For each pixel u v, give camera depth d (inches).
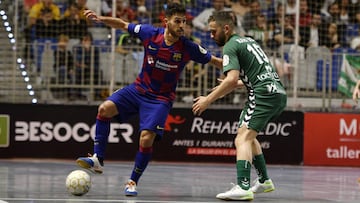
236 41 543.8
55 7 1090.7
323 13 1125.7
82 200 515.2
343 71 1010.7
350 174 858.1
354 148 989.8
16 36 1038.4
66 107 965.2
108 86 1000.2
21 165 858.8
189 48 553.9
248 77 548.1
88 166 562.6
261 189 583.2
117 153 965.2
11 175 724.0
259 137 983.0
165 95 560.4
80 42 1079.6
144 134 547.8
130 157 967.0
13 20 1074.1
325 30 1103.6
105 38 1090.7
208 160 975.0
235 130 976.9
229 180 729.6
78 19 1087.6
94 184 647.8
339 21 1123.9
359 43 1113.4
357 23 1130.0
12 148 959.6
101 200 518.6
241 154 538.0
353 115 991.0
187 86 1005.8
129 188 559.2
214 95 524.1
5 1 1074.7
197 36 1106.1
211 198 555.2
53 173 756.0
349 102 1012.5
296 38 982.4
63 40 1080.8
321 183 730.2
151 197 552.7
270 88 542.9
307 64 1013.8
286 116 986.1
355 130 991.6
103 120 567.8
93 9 1096.2
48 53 1010.7
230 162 976.9
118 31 1095.6
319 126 989.2
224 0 1101.7
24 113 962.1
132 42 1060.5
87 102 999.6
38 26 1082.7
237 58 538.6
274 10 1101.1
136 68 1006.4
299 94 1013.2
